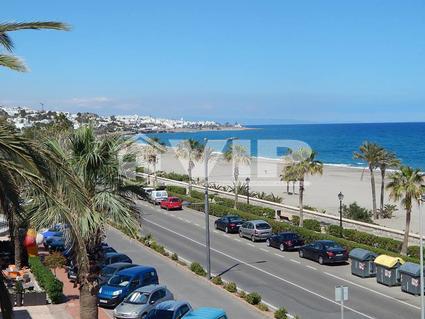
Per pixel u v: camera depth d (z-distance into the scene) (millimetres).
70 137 15641
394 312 23828
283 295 26797
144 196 16703
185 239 42562
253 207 52000
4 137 8352
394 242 35688
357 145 187500
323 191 68375
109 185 15867
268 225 42000
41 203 12398
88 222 14156
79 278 15367
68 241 13797
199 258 35781
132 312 22375
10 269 27922
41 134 15156
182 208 60062
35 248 30391
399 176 34750
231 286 27141
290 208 50188
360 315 23359
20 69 8953
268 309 24203
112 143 15938
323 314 23516
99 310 24766
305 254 35562
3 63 8852
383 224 46094
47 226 13281
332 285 28875
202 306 24672
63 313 22812
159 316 20656
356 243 36000
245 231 42688
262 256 36469
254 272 31844
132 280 25609
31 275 28609
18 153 8359
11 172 8656
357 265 30844
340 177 83438
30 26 8867
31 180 8367
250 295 25016
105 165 15602
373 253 31531
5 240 33500
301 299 26062
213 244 40531
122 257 30922
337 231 40438
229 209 51969
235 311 23891
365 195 64500
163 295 23953
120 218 15703
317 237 38562
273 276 30875
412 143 182750
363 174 85562
